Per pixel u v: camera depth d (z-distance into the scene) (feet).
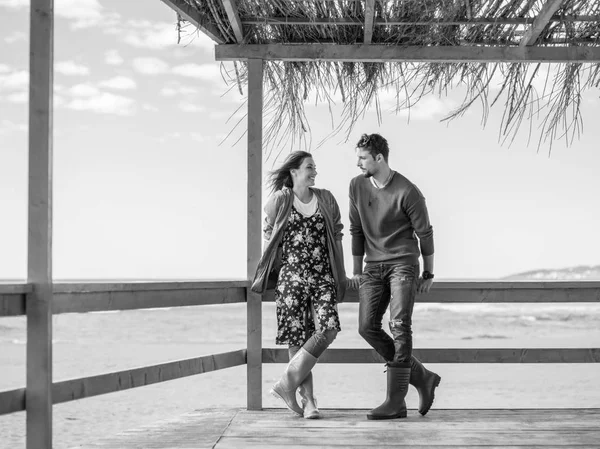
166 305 12.35
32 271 9.71
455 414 13.93
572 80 14.65
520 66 14.65
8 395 9.45
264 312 92.12
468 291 14.40
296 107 15.03
